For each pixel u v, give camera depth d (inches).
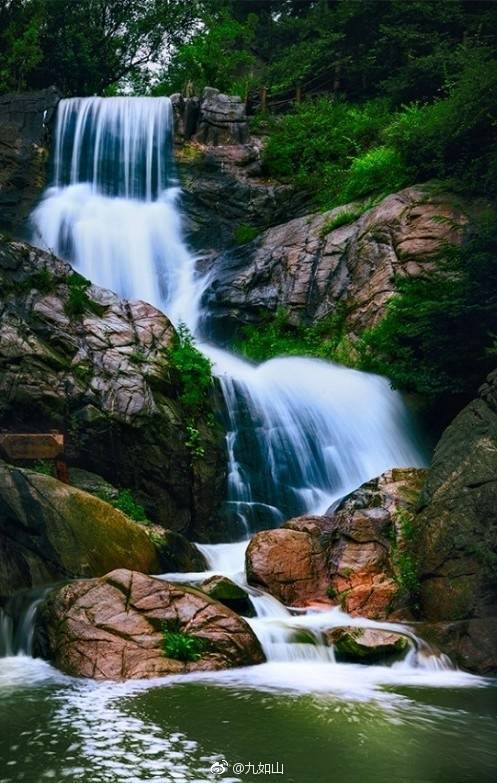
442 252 728.3
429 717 297.0
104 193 1032.2
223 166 1047.6
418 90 1060.5
